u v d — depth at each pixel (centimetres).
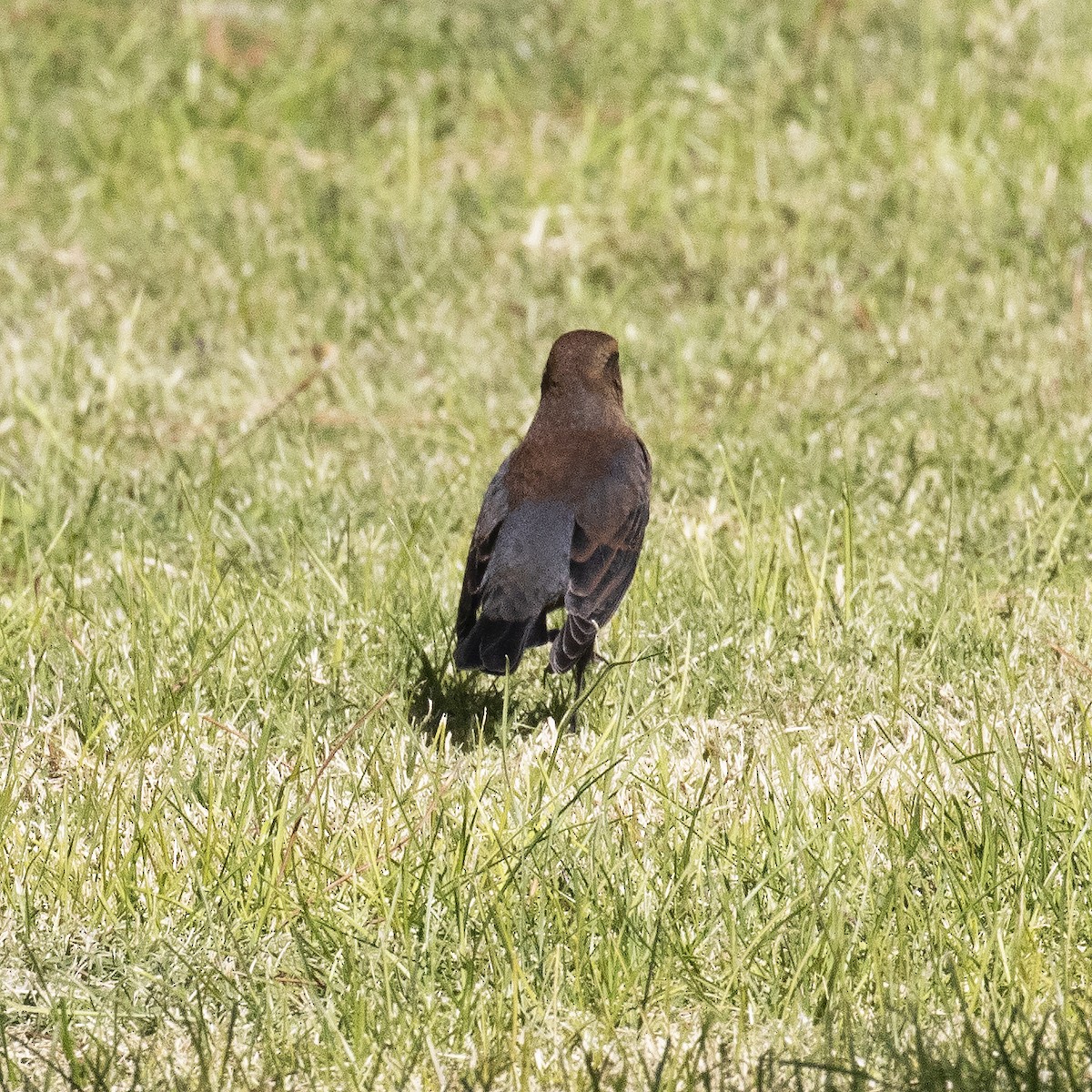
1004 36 2175
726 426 1412
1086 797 867
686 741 989
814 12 2305
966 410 1436
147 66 2252
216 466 1291
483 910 808
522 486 995
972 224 1795
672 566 1179
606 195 1927
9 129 2106
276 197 1956
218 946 808
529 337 1619
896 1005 744
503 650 947
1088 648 1062
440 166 2006
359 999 748
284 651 1070
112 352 1617
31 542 1264
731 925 767
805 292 1684
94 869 861
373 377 1552
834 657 1072
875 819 878
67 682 1052
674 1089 695
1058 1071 686
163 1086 720
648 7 2320
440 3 2388
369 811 903
